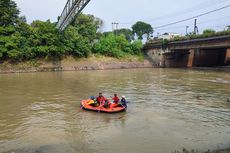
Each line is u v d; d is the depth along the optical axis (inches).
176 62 2559.1
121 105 645.3
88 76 1475.1
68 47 2094.0
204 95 854.5
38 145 403.2
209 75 1547.7
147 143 409.7
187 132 467.8
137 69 2159.2
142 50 2768.2
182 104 714.8
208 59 2482.8
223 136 446.0
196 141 419.5
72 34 2164.1
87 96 832.9
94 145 401.1
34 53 1924.2
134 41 2701.8
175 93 896.9
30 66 1886.1
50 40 1999.3
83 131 472.7
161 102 742.5
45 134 456.1
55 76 1469.0
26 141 421.7
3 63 1820.9
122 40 2600.9
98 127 497.7
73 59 2144.4
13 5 2068.2
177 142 414.9
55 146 398.6
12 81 1213.1
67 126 505.4
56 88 995.3
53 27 2085.4
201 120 551.2
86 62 2175.2
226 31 1657.2
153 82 1212.5
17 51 1844.2
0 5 1983.3
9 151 379.2
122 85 1099.9
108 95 855.1
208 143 409.7
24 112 620.4
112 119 556.1
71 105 697.0
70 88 999.0
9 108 662.5
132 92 917.8
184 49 2329.0
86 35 2490.2
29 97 808.9
